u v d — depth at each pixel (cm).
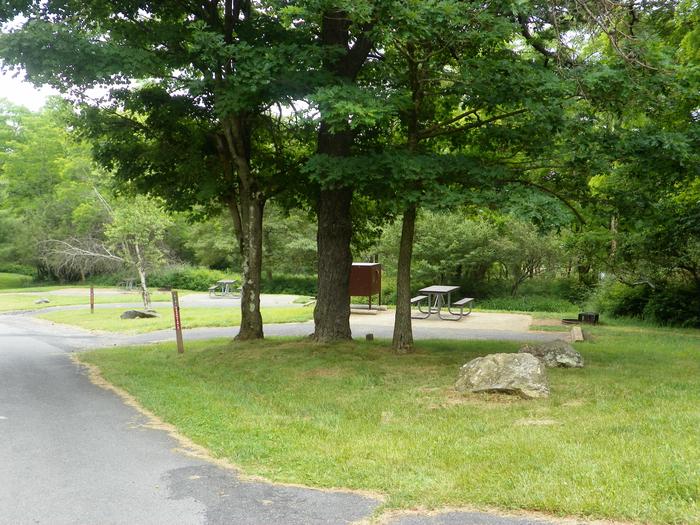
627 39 992
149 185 1433
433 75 1077
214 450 611
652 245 1844
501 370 796
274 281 4488
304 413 759
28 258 5019
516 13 938
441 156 1020
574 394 777
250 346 1298
